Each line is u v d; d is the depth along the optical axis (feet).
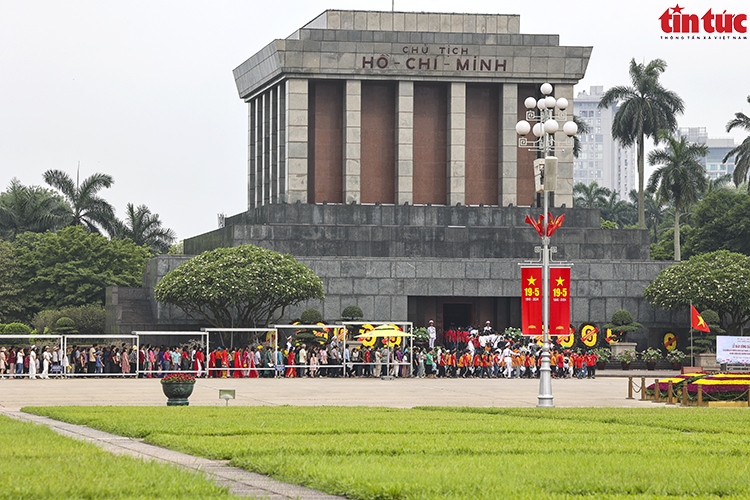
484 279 294.66
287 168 307.37
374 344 253.85
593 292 296.92
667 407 150.41
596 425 112.37
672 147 379.96
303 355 239.91
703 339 274.16
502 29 322.55
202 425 105.91
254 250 266.98
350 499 61.41
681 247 458.50
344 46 308.60
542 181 164.76
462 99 315.99
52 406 143.64
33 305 378.73
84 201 415.44
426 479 65.21
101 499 57.93
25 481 62.59
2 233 420.77
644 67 386.73
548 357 155.84
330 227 300.40
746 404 156.15
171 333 231.09
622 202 567.18
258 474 71.72
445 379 237.66
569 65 316.81
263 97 336.08
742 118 391.24
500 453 82.53
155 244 434.71
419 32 312.50
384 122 319.68
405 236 302.45
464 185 316.81
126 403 155.53
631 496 60.49
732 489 63.16
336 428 103.60
